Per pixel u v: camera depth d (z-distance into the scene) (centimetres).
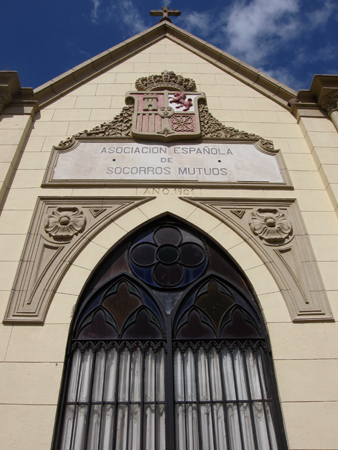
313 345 482
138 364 489
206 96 805
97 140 700
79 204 611
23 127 704
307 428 425
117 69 862
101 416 450
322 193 645
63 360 463
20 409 424
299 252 570
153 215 608
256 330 518
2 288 512
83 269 546
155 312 532
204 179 652
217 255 588
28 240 562
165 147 696
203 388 475
